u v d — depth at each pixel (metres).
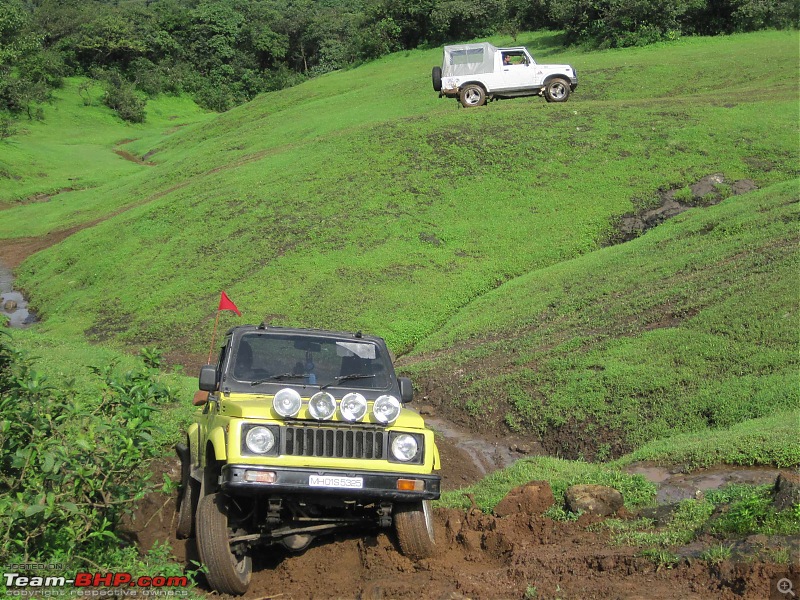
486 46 35.41
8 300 28.81
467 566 6.57
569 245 24.95
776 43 48.31
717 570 5.43
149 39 95.50
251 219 29.25
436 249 25.67
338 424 6.13
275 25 104.00
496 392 14.83
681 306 16.56
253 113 59.62
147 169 49.94
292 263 25.53
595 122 32.78
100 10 97.31
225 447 6.02
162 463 9.30
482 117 34.44
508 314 19.80
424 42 72.00
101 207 40.31
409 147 32.84
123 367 13.20
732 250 19.45
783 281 16.19
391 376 7.17
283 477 5.85
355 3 114.81
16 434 6.16
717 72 42.28
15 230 38.75
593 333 16.64
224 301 8.13
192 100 94.56
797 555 5.41
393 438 6.23
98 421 6.77
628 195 27.14
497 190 28.83
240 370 6.91
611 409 12.84
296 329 7.29
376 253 25.59
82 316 24.69
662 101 35.47
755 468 8.52
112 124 78.94
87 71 89.88
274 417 6.03
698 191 26.58
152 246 29.16
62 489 5.98
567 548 6.52
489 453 12.80
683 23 54.28
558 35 61.66
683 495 7.87
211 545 5.88
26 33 79.69
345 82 61.72
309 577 6.37
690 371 13.37
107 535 6.05
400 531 6.43
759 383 12.09
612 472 8.66
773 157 27.92
